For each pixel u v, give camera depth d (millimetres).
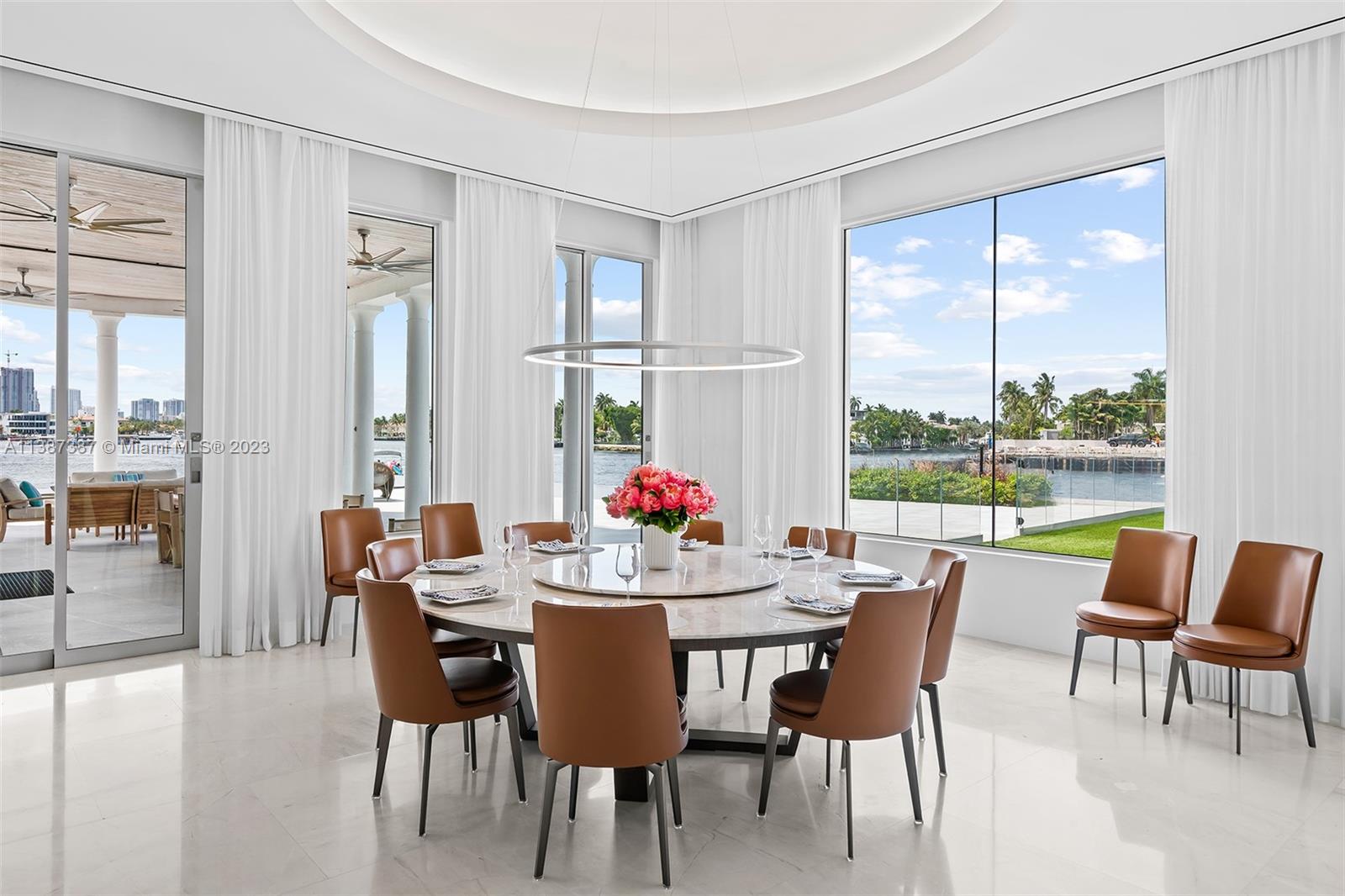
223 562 4828
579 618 2281
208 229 4738
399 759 3281
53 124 4348
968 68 4102
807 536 4695
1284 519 3881
